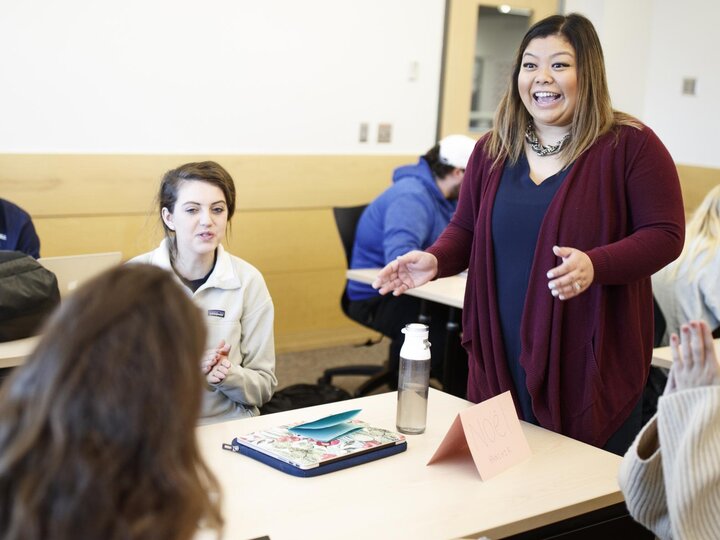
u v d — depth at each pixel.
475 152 2.06
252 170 4.51
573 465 1.69
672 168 1.87
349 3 4.67
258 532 1.35
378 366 4.15
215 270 2.23
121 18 4.05
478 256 1.98
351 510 1.44
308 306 4.88
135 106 4.15
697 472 1.21
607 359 1.87
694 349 1.28
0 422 0.71
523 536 1.52
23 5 3.81
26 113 3.90
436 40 5.02
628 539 1.66
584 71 1.84
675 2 5.60
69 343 0.71
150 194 4.23
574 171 1.85
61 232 4.06
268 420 1.84
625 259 1.76
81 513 0.68
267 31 4.44
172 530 0.72
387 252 3.43
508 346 1.94
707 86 5.45
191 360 0.74
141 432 0.70
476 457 1.60
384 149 4.95
